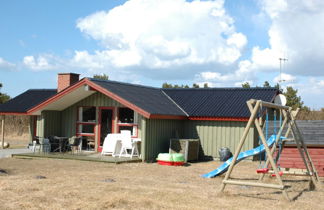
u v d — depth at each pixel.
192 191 9.59
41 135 18.62
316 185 10.84
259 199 8.92
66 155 16.81
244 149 17.22
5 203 7.75
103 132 18.28
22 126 30.41
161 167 14.55
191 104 19.22
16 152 18.98
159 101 18.47
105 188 9.51
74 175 11.72
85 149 18.88
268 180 11.96
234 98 19.12
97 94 18.44
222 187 9.31
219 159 17.80
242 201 8.62
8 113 22.09
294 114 11.13
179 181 11.25
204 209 7.75
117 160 15.29
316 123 14.20
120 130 17.80
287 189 10.53
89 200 8.19
